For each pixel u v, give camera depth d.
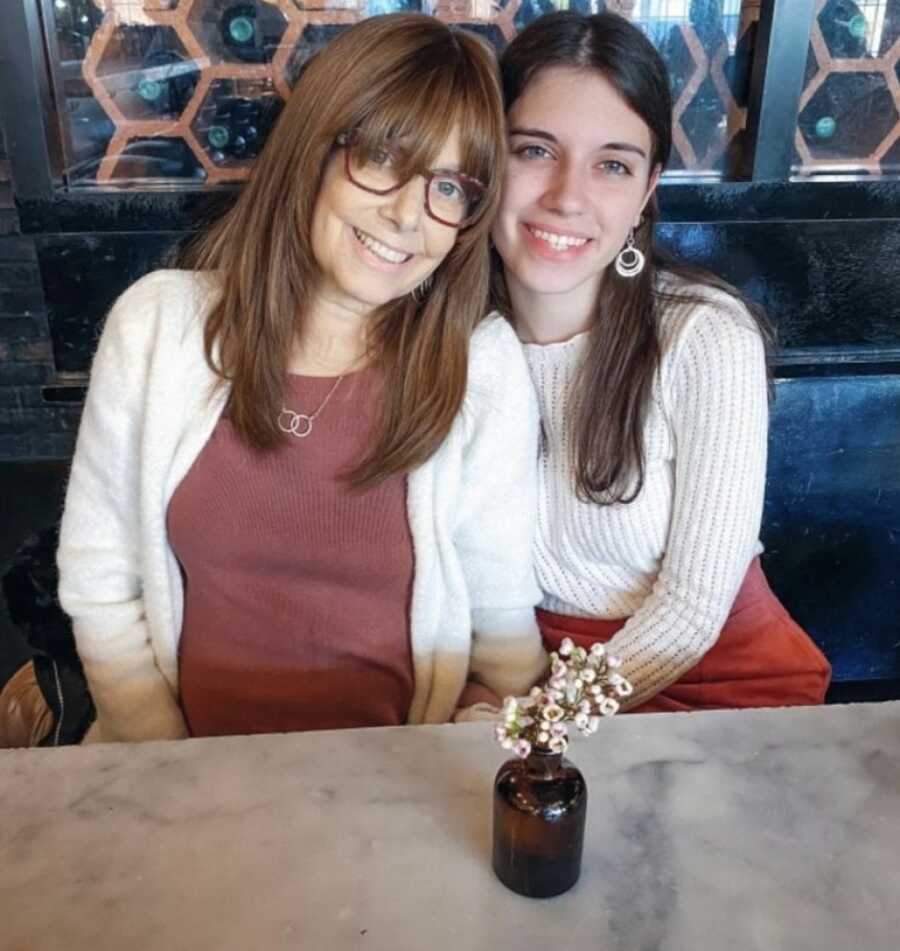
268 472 1.15
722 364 1.18
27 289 2.62
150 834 0.78
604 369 1.24
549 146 1.17
